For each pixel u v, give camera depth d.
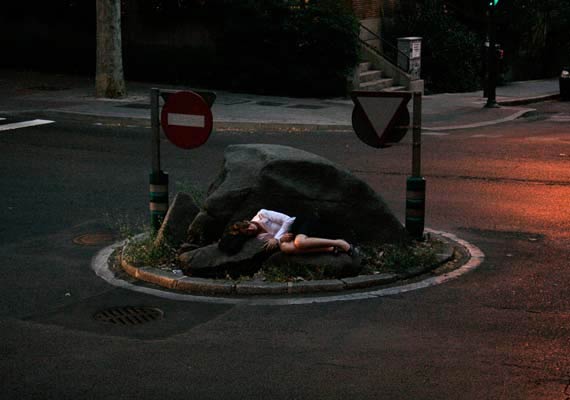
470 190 12.98
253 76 24.94
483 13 32.88
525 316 7.61
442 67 29.80
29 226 10.98
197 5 25.28
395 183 13.51
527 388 6.10
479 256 9.56
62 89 24.08
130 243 9.65
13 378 6.35
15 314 7.79
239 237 8.72
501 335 7.14
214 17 25.22
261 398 5.98
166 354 6.80
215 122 19.27
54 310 7.91
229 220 9.21
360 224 9.38
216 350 6.88
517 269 9.06
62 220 11.26
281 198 9.18
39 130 17.97
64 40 27.53
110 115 19.52
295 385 6.19
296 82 24.61
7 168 14.32
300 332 7.28
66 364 6.61
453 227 10.85
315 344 6.99
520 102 27.17
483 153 16.27
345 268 8.63
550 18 34.81
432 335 7.16
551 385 6.15
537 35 33.50
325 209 9.25
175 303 8.09
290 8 24.50
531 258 9.48
